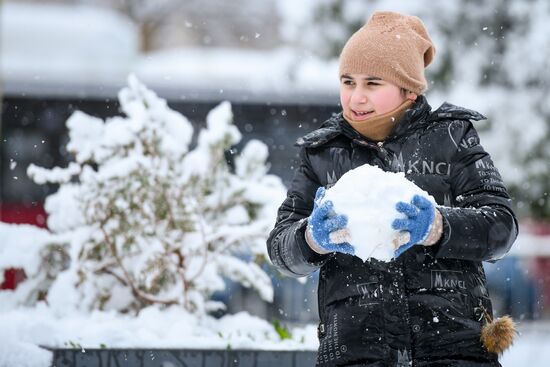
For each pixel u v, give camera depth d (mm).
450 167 4758
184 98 25547
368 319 4582
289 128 25094
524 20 21828
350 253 4281
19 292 8875
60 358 6574
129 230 8484
